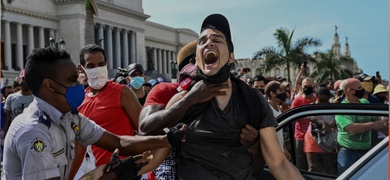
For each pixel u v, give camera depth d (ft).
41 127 7.97
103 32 203.72
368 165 8.20
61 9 184.34
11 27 169.89
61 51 8.48
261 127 8.52
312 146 13.10
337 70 131.54
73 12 182.60
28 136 7.81
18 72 163.22
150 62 245.86
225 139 8.33
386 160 8.05
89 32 61.31
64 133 8.48
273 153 8.55
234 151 8.40
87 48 14.20
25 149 7.73
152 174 11.77
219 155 8.34
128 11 216.33
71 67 8.41
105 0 200.54
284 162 8.58
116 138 9.46
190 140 8.42
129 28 220.23
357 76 36.96
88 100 14.35
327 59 130.93
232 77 8.66
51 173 7.86
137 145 8.96
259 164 9.13
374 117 12.20
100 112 13.98
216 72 8.11
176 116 8.36
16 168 8.05
